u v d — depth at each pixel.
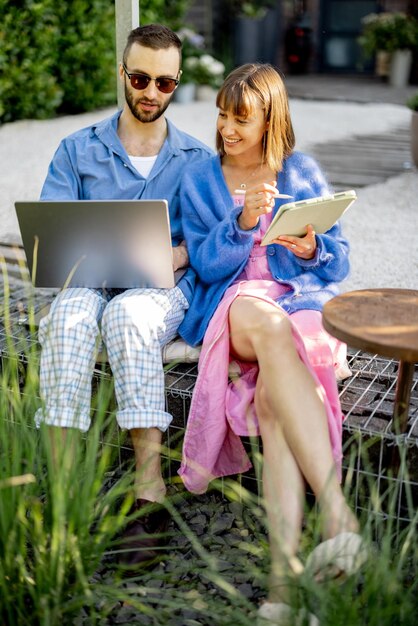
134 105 2.27
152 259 2.07
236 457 2.08
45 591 1.55
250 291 2.05
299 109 8.06
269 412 1.85
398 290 1.97
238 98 2.09
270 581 1.59
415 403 2.12
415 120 5.18
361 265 3.39
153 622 1.69
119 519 1.72
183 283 2.24
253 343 1.87
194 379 2.21
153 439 1.99
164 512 1.98
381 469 1.97
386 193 4.68
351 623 1.44
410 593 1.54
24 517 1.66
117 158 2.35
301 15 11.28
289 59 11.35
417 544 1.75
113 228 2.01
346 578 1.59
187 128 6.45
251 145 2.18
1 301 2.88
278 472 1.75
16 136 6.13
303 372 1.81
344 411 2.07
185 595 1.66
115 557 1.89
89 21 6.92
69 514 1.63
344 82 10.59
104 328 2.03
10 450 1.82
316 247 2.13
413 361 1.63
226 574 1.84
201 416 2.00
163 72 2.22
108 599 1.66
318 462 1.72
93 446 1.73
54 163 2.37
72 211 2.00
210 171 2.30
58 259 2.09
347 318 1.77
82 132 2.38
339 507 1.66
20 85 6.47
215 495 2.18
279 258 2.21
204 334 2.16
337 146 6.14
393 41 10.05
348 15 11.22
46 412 1.85
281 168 2.25
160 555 1.90
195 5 9.69
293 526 1.69
